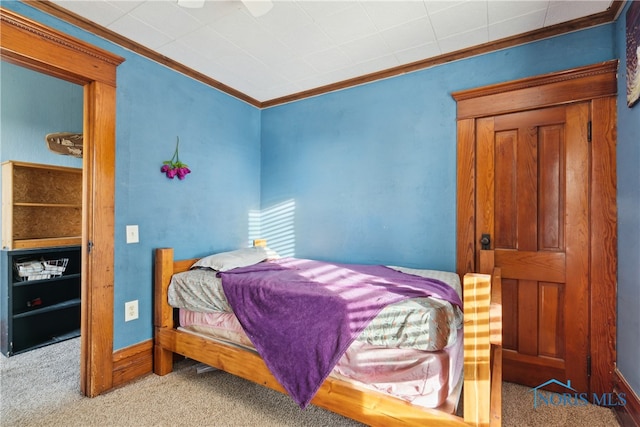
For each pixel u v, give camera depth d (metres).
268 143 3.21
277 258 2.76
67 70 1.77
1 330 2.58
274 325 1.62
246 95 3.05
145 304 2.18
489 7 1.77
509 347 2.08
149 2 1.73
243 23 1.93
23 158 2.84
